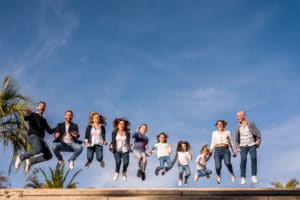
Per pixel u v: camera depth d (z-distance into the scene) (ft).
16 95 43.91
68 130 35.55
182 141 39.78
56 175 61.46
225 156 35.68
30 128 34.09
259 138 34.94
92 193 30.60
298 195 31.04
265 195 30.96
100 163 35.70
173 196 30.60
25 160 35.65
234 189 30.99
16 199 30.17
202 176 40.24
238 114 35.63
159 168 38.86
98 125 36.32
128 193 30.68
